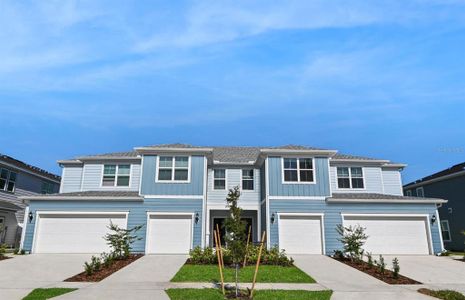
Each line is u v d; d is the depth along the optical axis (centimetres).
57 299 842
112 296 879
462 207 2592
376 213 1936
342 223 1916
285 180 1981
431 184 2956
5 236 2494
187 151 1978
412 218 1944
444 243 2755
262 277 1178
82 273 1249
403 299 892
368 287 1045
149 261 1541
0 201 2416
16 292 936
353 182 2338
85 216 1891
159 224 1883
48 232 1867
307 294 917
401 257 1772
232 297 888
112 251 1662
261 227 2206
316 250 1875
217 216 2330
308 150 2009
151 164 1973
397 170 2492
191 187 1939
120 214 1891
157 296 879
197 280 1117
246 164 2325
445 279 1219
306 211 1934
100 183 2267
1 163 2461
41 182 2997
